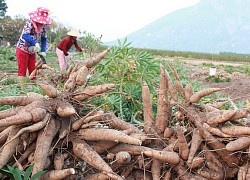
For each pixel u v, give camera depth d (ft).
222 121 9.21
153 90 16.01
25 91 15.46
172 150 9.41
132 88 14.39
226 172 9.34
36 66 14.35
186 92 10.22
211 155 9.39
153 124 10.27
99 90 9.53
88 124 9.07
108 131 8.86
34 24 18.62
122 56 15.80
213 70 46.11
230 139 9.29
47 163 8.65
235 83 42.37
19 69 19.26
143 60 15.78
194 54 129.29
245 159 9.25
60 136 8.87
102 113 9.59
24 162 8.82
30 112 8.51
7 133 8.75
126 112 13.99
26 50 19.04
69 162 9.28
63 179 8.75
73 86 9.77
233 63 108.27
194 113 9.75
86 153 8.68
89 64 10.08
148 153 8.80
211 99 16.12
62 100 9.37
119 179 8.30
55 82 11.83
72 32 22.84
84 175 9.30
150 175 9.36
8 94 14.07
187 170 9.20
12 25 84.84
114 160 9.11
